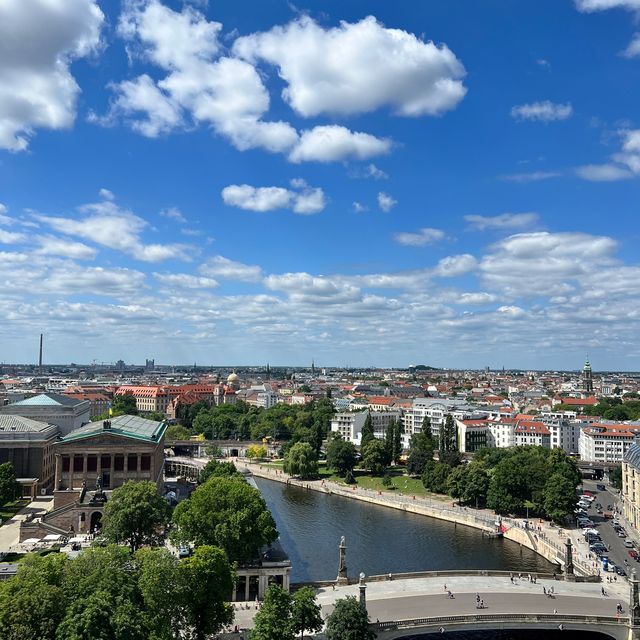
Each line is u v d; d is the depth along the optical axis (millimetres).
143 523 170375
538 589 160375
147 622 107438
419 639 137375
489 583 164750
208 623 124500
